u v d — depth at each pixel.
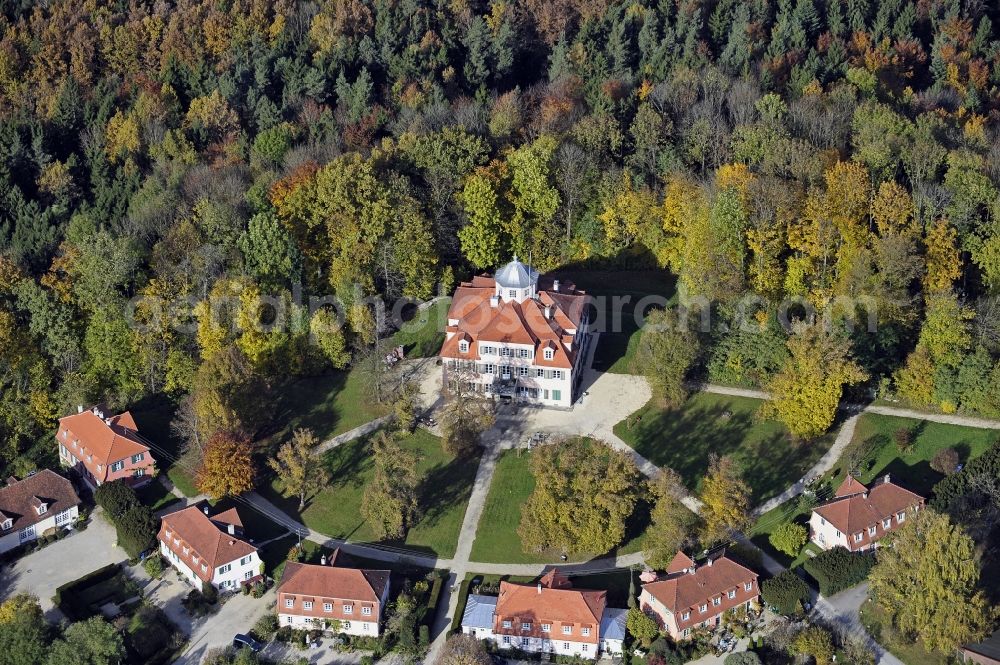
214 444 173.25
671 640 150.38
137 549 167.62
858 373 175.25
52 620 158.25
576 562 163.75
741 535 166.00
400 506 164.25
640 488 164.75
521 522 162.88
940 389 182.50
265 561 165.38
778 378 179.50
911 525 148.25
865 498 163.62
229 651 150.38
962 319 184.50
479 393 187.88
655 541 159.25
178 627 155.88
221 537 161.38
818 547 163.88
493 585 159.38
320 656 151.12
